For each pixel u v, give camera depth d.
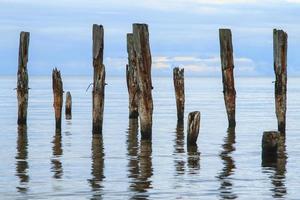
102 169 24.55
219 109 67.62
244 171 24.03
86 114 57.31
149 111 32.62
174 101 87.56
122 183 21.59
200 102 84.38
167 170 24.31
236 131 40.19
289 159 27.05
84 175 23.14
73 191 20.20
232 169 24.53
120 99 92.19
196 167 25.06
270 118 53.78
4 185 21.12
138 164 25.84
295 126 44.41
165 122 48.06
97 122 36.03
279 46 34.59
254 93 129.38
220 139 35.25
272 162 26.23
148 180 22.16
